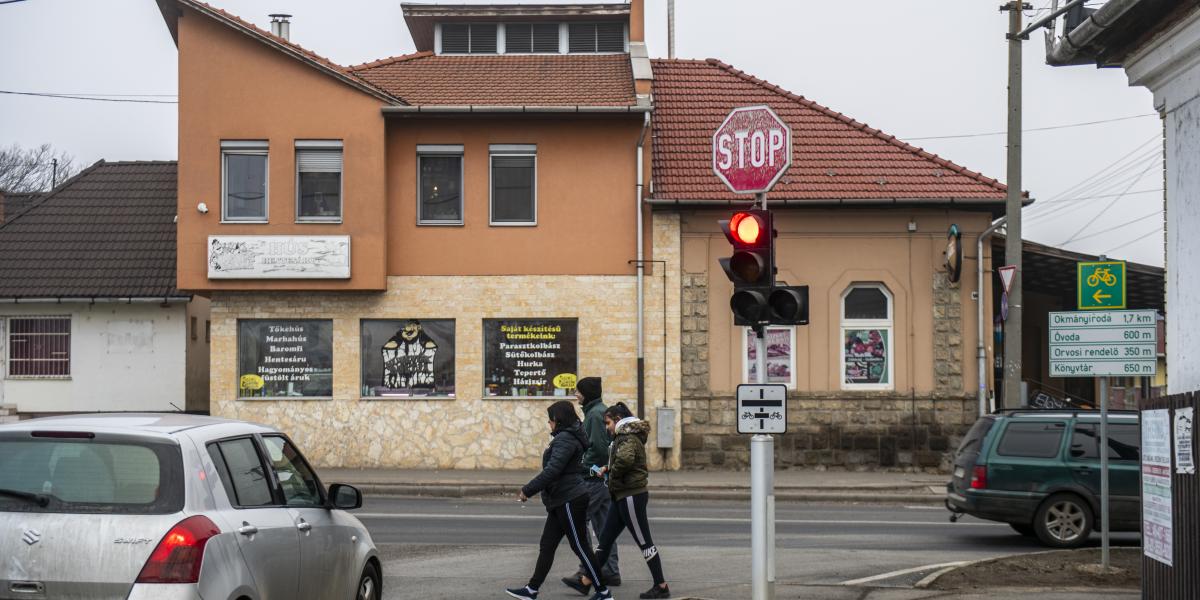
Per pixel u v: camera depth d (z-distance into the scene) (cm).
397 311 2406
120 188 2939
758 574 984
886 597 1102
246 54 2366
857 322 2445
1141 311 1223
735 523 1694
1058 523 1482
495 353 2416
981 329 2417
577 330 2417
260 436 780
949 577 1195
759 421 998
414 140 2417
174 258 2736
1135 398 2944
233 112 2359
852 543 1499
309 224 2353
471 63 2767
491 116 2389
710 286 2425
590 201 2427
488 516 1738
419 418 2400
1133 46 974
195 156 2358
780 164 2459
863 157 2509
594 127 2431
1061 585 1170
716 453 2409
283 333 2403
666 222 2425
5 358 2712
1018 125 2200
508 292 2416
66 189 2934
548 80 2608
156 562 624
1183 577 832
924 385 2423
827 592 1130
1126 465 1488
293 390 2398
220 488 684
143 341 2703
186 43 2364
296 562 746
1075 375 1245
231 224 2355
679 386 2406
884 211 2431
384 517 1716
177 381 2692
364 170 2352
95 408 2700
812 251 2433
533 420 2406
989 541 1536
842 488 2159
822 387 2425
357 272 2353
